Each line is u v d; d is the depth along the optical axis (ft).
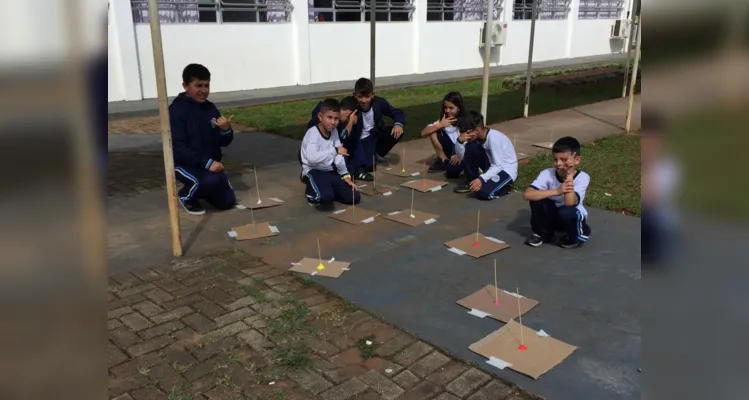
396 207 16.94
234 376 8.71
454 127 20.22
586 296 11.16
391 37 51.13
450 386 8.44
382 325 10.17
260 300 11.07
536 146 24.89
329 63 47.01
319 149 16.65
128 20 35.68
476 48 58.75
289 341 9.64
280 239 14.38
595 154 22.99
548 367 8.79
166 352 9.34
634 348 9.33
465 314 10.54
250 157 23.35
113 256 13.25
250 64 42.32
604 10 73.20
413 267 12.60
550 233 13.79
